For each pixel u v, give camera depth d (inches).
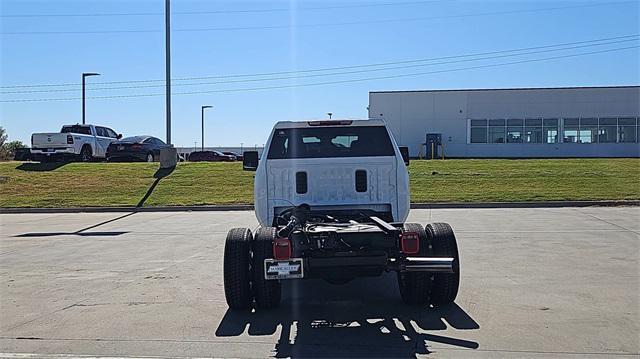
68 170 1149.7
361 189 334.0
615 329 257.1
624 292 321.4
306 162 334.3
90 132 1322.6
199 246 515.5
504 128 1925.4
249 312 297.6
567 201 824.3
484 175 1064.2
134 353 237.8
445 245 290.8
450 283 291.7
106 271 407.5
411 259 270.4
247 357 231.5
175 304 313.9
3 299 328.8
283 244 266.2
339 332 262.4
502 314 283.4
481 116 1931.6
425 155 1920.5
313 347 242.2
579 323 266.5
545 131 1918.1
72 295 336.8
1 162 1298.0
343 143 347.3
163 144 1405.0
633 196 855.1
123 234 604.7
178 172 1131.3
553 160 1359.5
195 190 989.8
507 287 336.8
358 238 273.7
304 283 364.8
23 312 301.1
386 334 257.9
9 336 261.7
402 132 1955.0
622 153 1893.5
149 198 936.9
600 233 550.3
